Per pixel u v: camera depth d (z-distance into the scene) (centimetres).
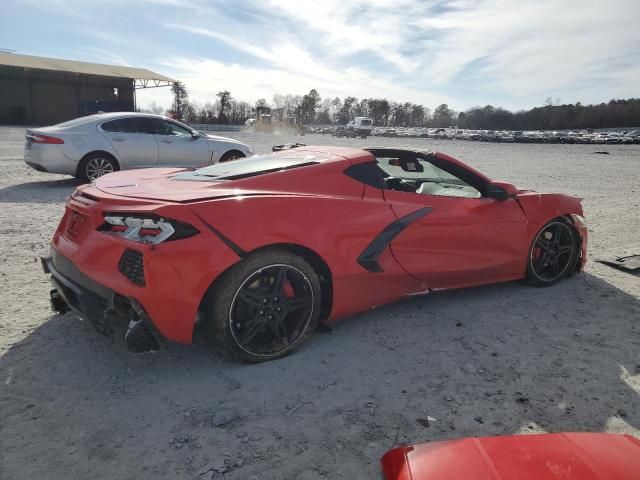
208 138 906
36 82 3775
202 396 221
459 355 267
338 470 177
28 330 280
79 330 282
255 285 242
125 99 4216
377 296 294
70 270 246
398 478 157
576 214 380
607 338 292
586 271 425
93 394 221
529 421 209
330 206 267
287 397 222
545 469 152
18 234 485
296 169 275
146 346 223
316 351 268
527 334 296
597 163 1953
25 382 228
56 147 747
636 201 861
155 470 175
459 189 357
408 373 247
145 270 212
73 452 183
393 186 339
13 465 174
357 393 227
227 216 229
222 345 237
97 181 294
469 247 327
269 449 187
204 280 221
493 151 2844
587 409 218
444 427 204
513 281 394
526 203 357
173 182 277
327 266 263
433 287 321
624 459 156
